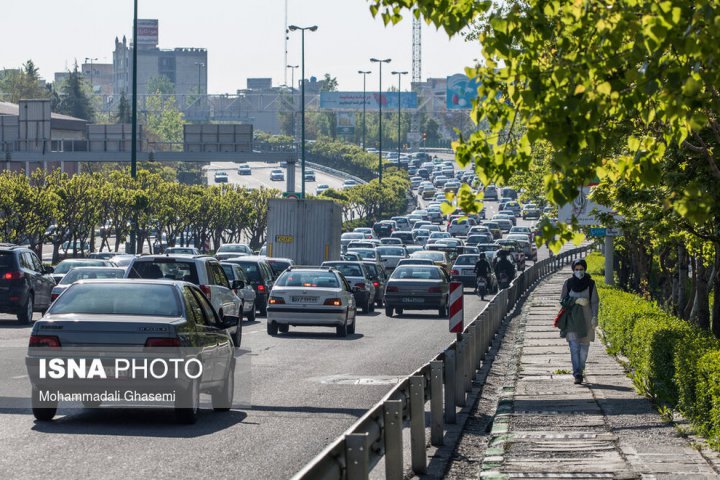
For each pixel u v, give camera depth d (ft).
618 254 385.50
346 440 63.16
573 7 66.39
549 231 69.72
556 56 71.87
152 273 213.46
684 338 126.52
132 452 104.06
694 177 124.06
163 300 122.01
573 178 68.23
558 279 536.83
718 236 142.31
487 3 71.46
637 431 115.65
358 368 185.06
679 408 119.24
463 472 100.58
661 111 68.23
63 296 122.21
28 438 110.42
